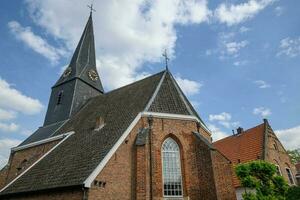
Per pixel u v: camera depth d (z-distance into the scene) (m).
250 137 29.39
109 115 23.22
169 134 19.34
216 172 16.88
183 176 18.31
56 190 16.28
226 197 16.30
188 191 17.62
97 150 17.81
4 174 27.14
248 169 18.53
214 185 16.47
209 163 17.34
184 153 18.91
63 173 17.38
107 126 21.02
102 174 15.58
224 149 31.02
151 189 16.62
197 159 18.41
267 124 29.09
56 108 31.67
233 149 29.86
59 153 21.25
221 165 17.23
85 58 35.72
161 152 18.77
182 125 19.98
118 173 16.42
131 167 17.28
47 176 18.34
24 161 27.20
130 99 24.17
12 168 27.59
